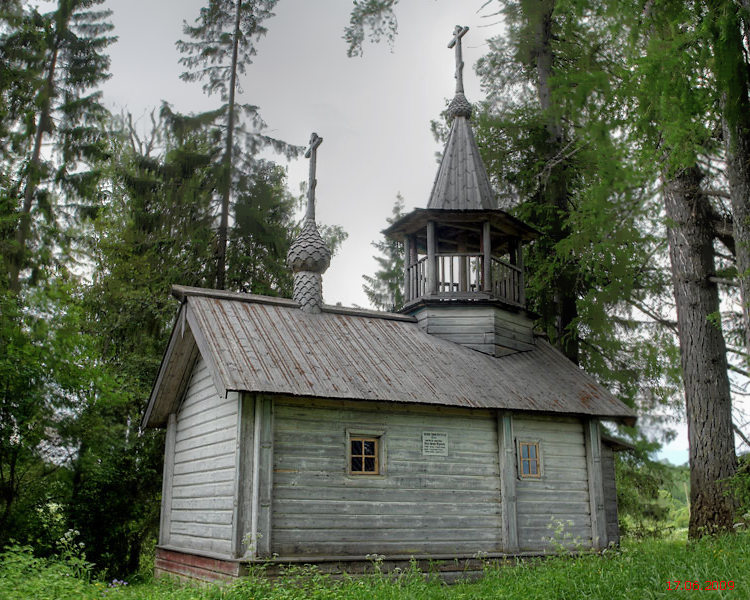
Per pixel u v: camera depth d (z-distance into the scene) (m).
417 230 17.08
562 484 14.28
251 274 23.70
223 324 12.98
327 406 12.32
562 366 16.22
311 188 16.02
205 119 22.75
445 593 9.47
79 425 16.03
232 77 23.69
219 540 12.15
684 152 10.21
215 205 23.25
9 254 20.95
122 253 22.19
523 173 20.72
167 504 15.30
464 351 15.31
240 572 10.60
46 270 22.34
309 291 14.98
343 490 12.03
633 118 10.20
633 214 11.65
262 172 23.97
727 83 10.23
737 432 16.86
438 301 15.73
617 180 10.48
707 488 13.87
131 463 18.61
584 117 10.34
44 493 16.25
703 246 14.86
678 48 9.79
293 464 11.76
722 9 9.86
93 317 21.59
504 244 18.19
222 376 11.27
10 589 8.72
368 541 11.98
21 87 23.69
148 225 22.38
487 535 13.06
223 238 22.75
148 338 21.50
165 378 15.07
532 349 16.78
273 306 14.54
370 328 15.06
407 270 16.97
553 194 20.44
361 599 8.95
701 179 14.90
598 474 14.58
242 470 11.12
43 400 15.12
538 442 14.24
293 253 15.29
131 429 19.34
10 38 23.36
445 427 13.30
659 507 24.05
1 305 15.10
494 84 22.23
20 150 23.84
